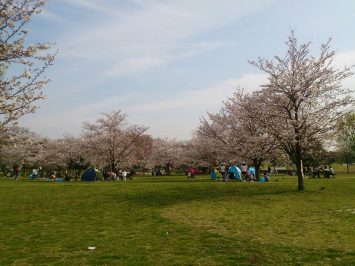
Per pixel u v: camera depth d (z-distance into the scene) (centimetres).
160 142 9469
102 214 1834
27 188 2794
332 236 1236
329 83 2609
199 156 5466
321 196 2277
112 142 6000
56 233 1419
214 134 4359
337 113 2597
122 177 5303
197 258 1009
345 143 6531
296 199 2175
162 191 2597
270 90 2639
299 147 2598
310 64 2634
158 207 1988
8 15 1151
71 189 2714
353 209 1762
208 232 1345
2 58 1164
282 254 1027
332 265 915
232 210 1853
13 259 1062
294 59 2670
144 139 8075
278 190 2616
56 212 1927
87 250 1143
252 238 1237
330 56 2625
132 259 1015
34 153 7712
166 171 9494
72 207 2069
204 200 2216
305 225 1438
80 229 1486
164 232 1371
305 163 5503
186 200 2227
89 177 4850
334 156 7175
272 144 3044
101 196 2417
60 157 7381
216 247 1119
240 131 3678
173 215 1741
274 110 2667
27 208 2059
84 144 6322
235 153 3903
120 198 2327
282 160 3606
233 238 1234
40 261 1035
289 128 2544
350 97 2569
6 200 2325
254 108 2784
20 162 7494
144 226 1502
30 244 1246
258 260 975
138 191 2597
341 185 2800
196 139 5716
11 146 1277
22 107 1215
